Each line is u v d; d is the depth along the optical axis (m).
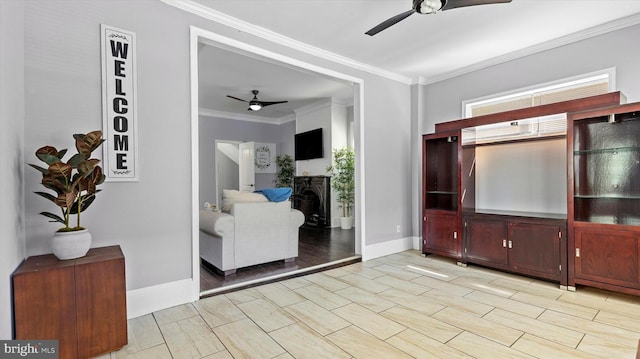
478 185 4.17
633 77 2.93
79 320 1.78
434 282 3.15
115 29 2.30
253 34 3.07
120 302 1.91
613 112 2.65
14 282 1.61
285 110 7.53
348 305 2.58
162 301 2.51
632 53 2.93
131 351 1.90
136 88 2.39
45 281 1.69
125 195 2.34
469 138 3.86
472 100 4.18
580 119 2.86
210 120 7.54
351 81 4.01
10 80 1.66
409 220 4.73
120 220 2.32
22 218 1.88
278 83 5.29
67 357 1.74
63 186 1.81
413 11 2.26
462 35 3.27
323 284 3.10
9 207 1.62
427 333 2.10
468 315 2.37
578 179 2.91
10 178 1.65
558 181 3.45
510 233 3.30
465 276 3.34
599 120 2.85
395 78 4.52
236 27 2.94
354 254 4.20
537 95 3.65
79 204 1.93
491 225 3.46
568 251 2.89
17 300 1.61
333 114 6.52
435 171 4.36
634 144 2.75
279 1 2.62
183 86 2.63
